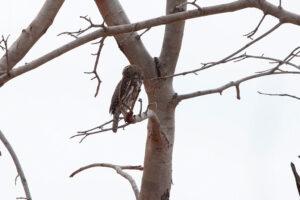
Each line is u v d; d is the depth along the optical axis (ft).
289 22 32.78
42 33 34.60
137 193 45.27
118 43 45.01
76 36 31.19
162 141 44.60
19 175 38.40
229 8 33.06
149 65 44.78
